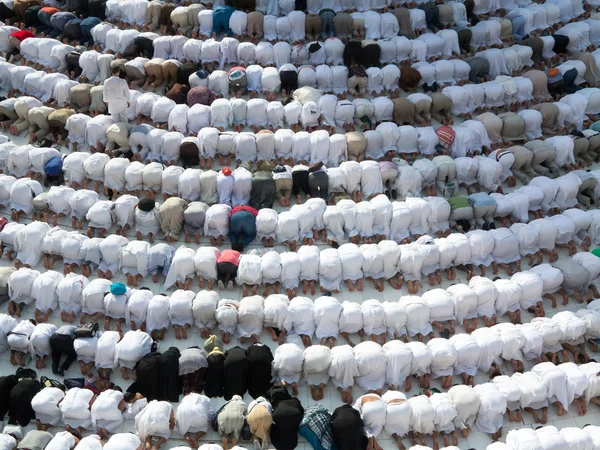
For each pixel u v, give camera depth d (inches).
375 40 1092.5
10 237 814.5
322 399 717.9
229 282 792.9
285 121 978.1
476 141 960.3
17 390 674.8
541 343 742.5
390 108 975.0
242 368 695.1
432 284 820.0
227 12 1086.4
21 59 1053.2
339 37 1102.4
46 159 893.2
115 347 710.5
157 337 751.7
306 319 749.9
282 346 716.7
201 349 743.7
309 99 977.5
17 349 725.9
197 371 697.6
